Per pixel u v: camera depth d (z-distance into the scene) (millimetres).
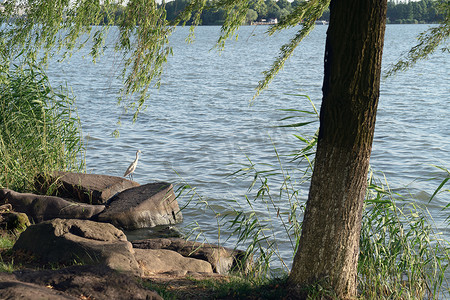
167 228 13070
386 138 25672
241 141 25125
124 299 5715
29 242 8695
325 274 6297
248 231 8945
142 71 7551
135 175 19188
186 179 18500
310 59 95312
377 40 5797
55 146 14477
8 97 13969
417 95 42781
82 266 6320
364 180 6188
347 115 5953
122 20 7453
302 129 28328
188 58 100750
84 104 36781
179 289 7160
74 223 8922
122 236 9016
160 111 34406
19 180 13672
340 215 6172
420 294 7777
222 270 9914
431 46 7824
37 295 4941
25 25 9219
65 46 8695
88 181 13961
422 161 21047
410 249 8062
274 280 7023
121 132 27031
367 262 7734
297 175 18578
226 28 7566
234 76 62062
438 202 15422
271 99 40969
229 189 17000
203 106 37000
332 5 5926
